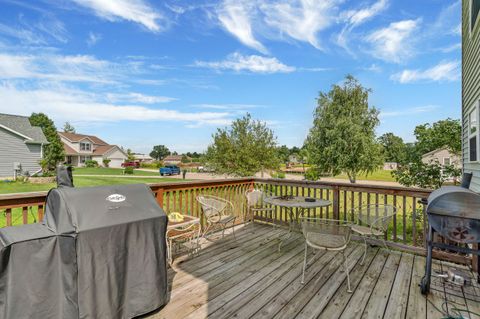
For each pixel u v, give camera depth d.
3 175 16.66
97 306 1.85
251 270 3.03
